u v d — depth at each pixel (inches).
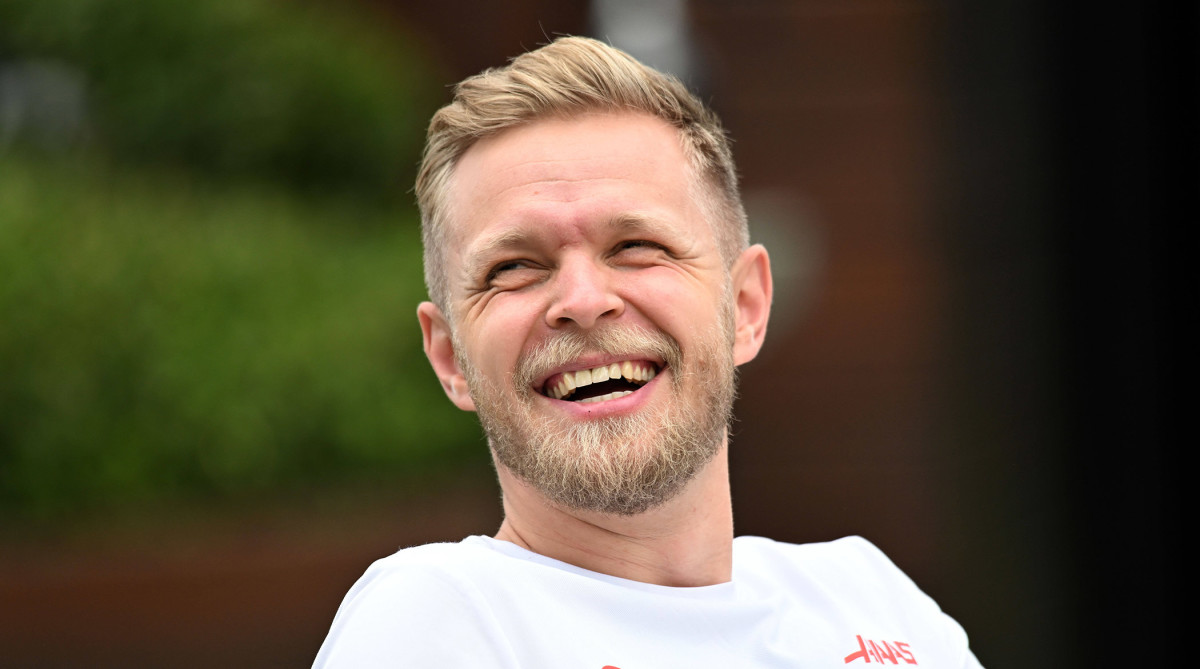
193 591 483.2
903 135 607.2
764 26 607.5
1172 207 410.3
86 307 530.3
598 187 188.7
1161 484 416.2
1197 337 407.5
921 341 602.2
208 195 719.7
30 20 782.5
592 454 184.4
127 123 772.0
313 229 701.9
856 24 609.0
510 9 811.4
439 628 168.7
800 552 228.2
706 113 211.8
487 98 195.3
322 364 569.6
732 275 212.1
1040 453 472.1
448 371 213.5
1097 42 423.5
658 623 184.4
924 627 223.6
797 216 607.5
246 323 571.5
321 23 820.6
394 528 522.9
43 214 573.0
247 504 533.3
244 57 779.4
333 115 790.5
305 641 493.0
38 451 506.6
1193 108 404.5
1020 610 501.4
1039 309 466.9
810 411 605.9
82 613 470.6
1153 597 418.0
